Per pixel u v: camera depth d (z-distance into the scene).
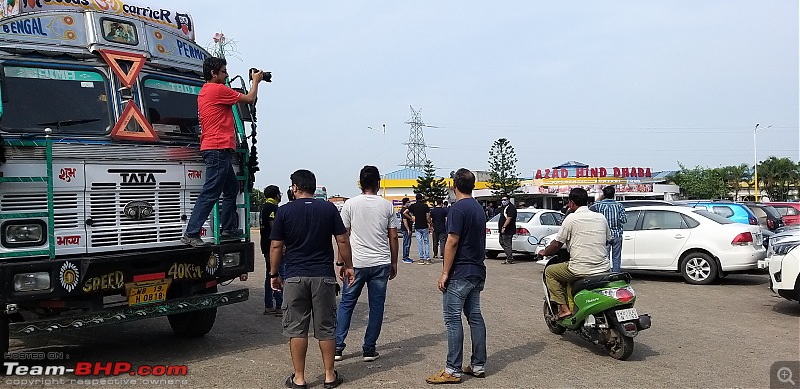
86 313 6.07
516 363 6.80
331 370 5.96
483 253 6.31
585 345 7.58
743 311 9.64
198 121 7.87
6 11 6.72
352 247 6.90
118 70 7.10
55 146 6.15
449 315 6.13
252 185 7.92
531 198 54.75
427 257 17.83
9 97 6.38
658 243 12.93
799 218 18.58
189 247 6.95
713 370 6.46
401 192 67.19
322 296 5.89
